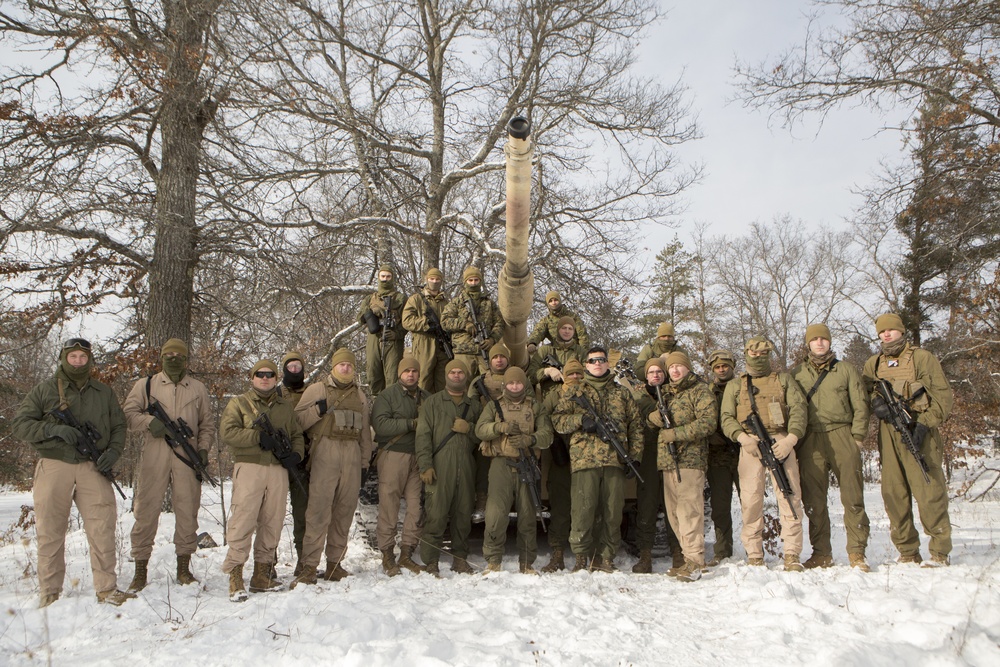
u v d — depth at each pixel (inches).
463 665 161.3
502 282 290.2
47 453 233.3
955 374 741.3
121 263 535.5
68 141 514.3
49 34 528.7
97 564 232.7
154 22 544.7
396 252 692.7
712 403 278.1
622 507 285.3
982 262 642.8
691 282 1563.7
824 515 276.1
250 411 250.8
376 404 290.2
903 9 599.8
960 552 294.4
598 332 668.1
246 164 547.5
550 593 232.1
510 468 281.9
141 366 475.5
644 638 183.2
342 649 171.3
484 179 725.9
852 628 186.5
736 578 245.6
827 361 279.7
